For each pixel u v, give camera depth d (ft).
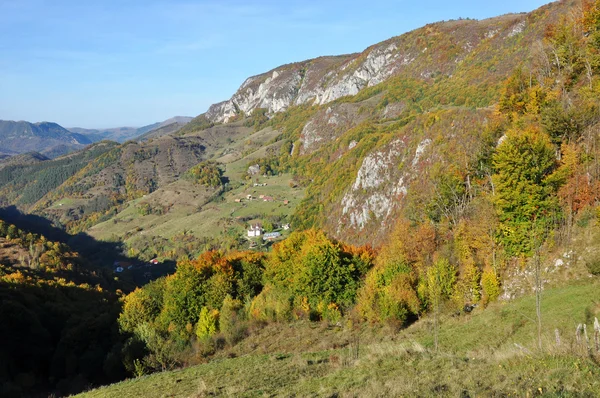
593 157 140.05
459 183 203.72
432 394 48.98
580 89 185.68
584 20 227.81
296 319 172.14
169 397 73.87
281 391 64.28
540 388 42.73
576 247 126.11
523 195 139.33
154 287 229.45
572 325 87.04
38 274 374.84
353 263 201.77
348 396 54.75
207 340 164.25
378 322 148.15
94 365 175.11
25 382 167.02
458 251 160.76
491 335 100.07
